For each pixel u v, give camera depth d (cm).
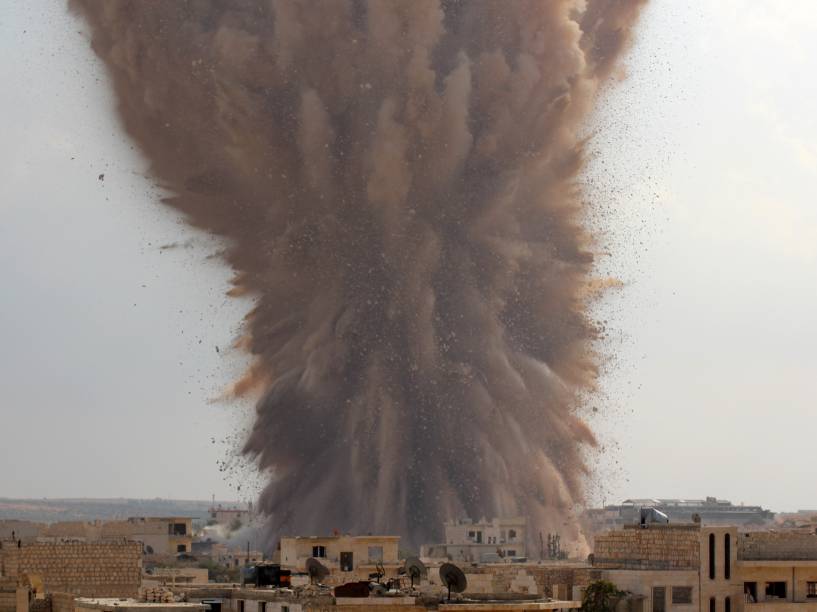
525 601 6806
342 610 6794
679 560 8694
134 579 8806
